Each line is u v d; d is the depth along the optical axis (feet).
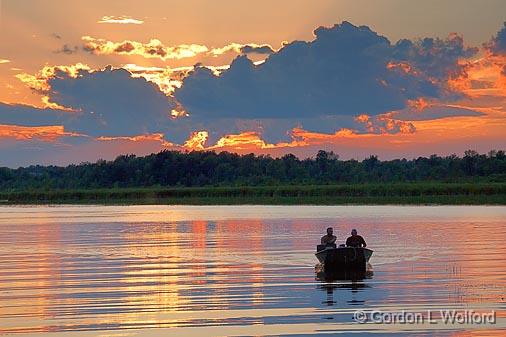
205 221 631.56
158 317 195.93
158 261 322.14
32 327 185.88
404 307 204.85
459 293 225.56
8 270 291.79
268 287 241.55
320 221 606.55
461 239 415.64
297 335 176.45
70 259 333.01
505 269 278.26
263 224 579.48
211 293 231.50
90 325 187.62
